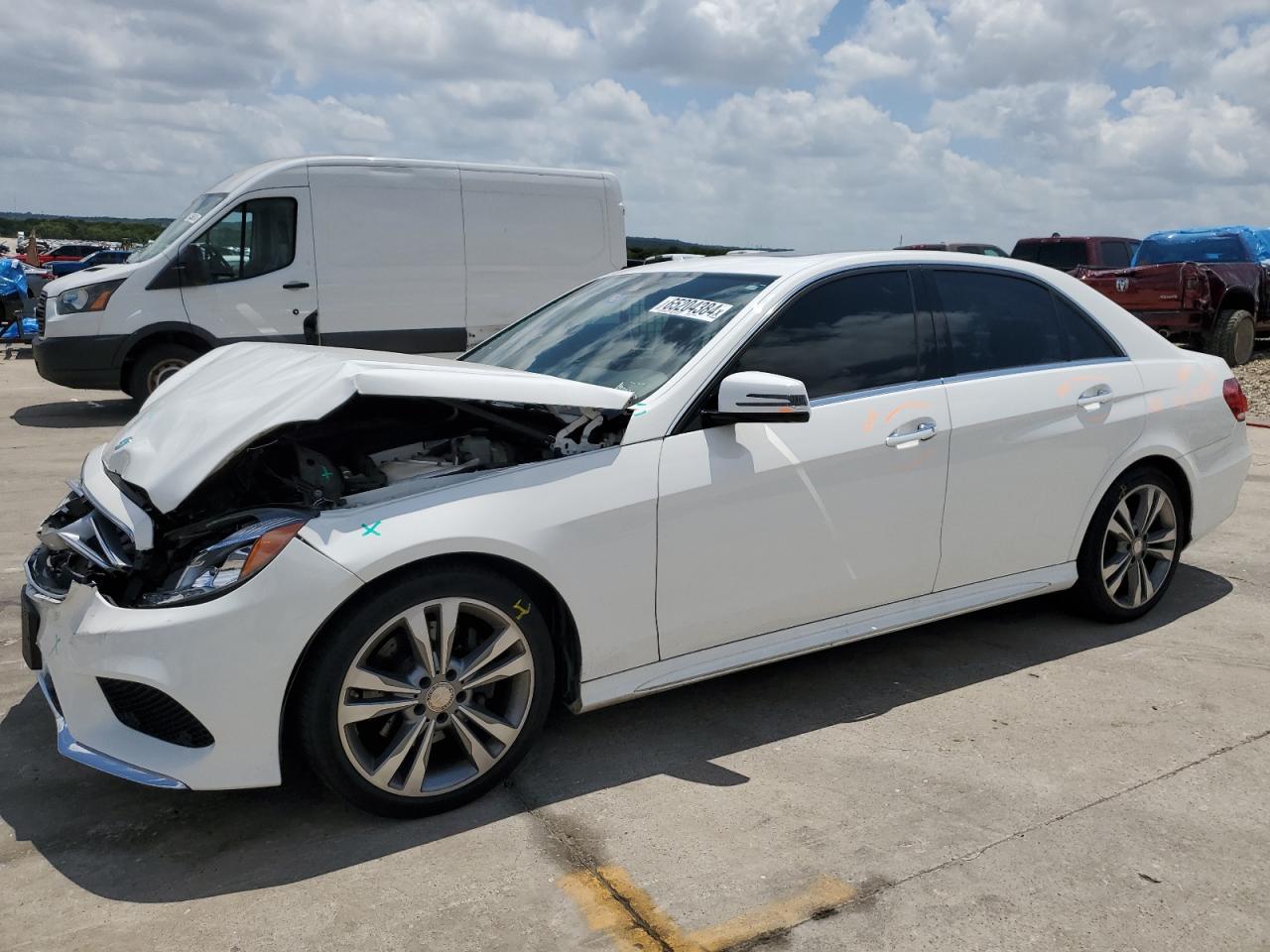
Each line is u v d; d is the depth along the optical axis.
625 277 4.45
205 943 2.46
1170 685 3.90
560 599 3.12
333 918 2.55
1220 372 4.73
